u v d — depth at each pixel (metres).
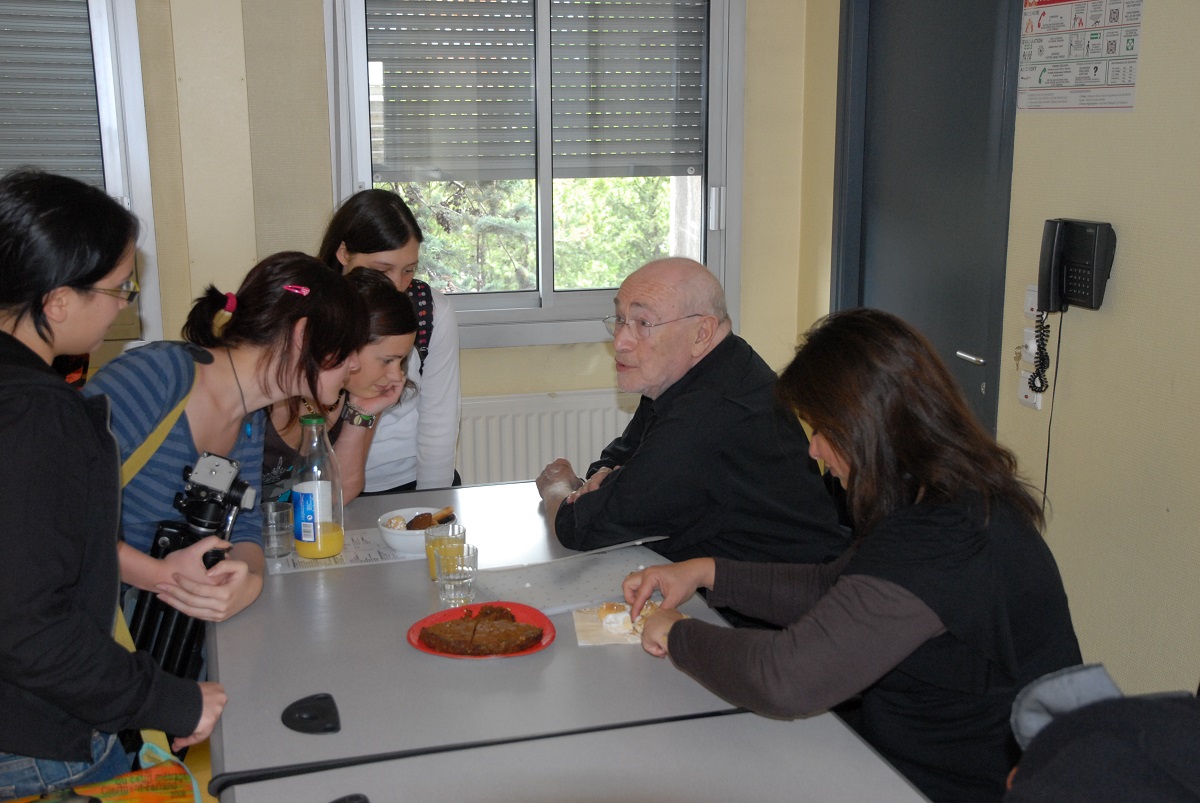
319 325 1.59
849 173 3.42
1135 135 2.15
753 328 3.79
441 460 2.43
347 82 3.28
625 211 3.64
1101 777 0.71
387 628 1.55
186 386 1.57
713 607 1.65
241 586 1.57
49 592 1.18
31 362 1.24
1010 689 1.31
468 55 3.40
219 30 3.04
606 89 3.53
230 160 3.12
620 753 1.21
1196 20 1.98
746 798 1.12
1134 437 2.21
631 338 1.96
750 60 3.56
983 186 2.79
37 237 1.21
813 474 2.05
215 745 1.22
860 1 3.30
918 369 1.29
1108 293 2.26
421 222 3.49
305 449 1.84
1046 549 1.33
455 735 1.25
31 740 1.27
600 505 1.87
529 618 1.57
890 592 1.22
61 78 3.06
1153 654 2.19
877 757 1.21
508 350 3.56
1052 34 2.39
